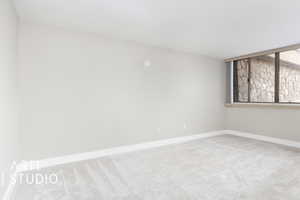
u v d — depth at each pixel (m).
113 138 3.08
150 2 1.91
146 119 3.46
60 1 1.87
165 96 3.72
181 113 3.96
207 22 2.42
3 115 1.53
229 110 4.75
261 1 1.88
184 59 4.01
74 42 2.71
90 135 2.86
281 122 3.68
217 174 2.23
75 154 2.73
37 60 2.43
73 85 2.71
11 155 1.83
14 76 2.02
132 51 3.27
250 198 1.68
